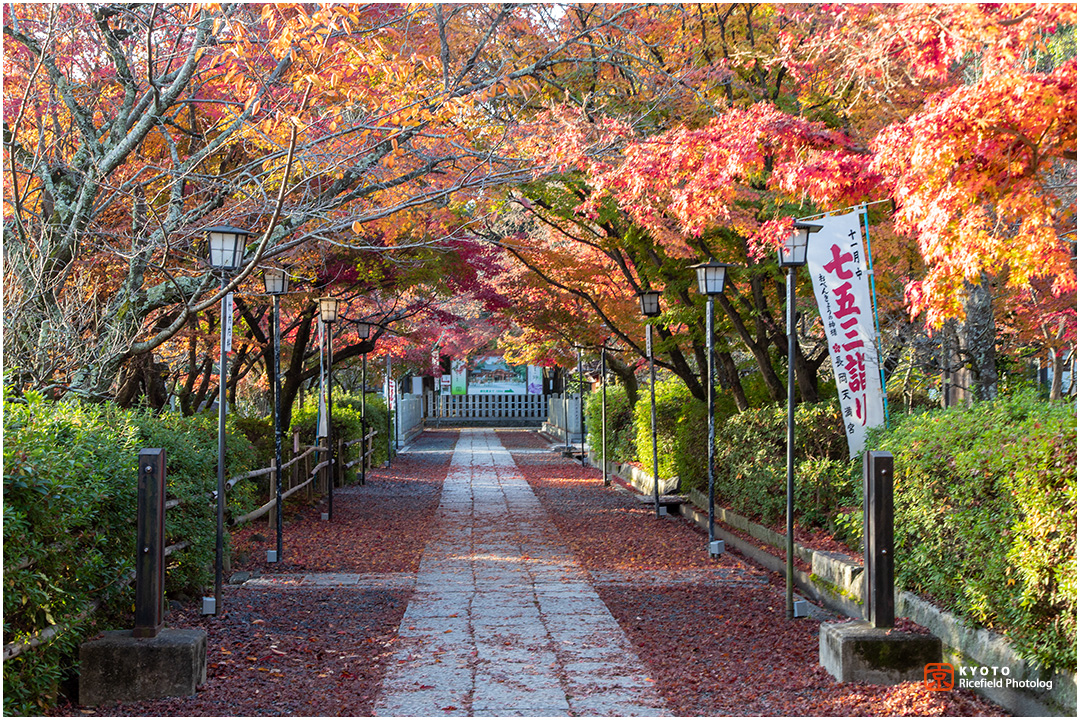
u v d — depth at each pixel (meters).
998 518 5.26
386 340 21.20
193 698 5.26
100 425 6.20
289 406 15.60
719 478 12.32
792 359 7.52
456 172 9.32
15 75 8.88
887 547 5.65
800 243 7.55
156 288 9.33
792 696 5.26
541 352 24.62
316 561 9.93
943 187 5.34
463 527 12.66
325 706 5.16
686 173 7.07
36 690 4.65
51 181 8.65
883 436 7.57
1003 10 5.43
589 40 10.13
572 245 16.39
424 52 9.41
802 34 9.12
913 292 5.64
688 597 8.11
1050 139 5.32
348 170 8.66
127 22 8.56
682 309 11.87
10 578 4.36
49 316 8.01
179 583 7.29
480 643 6.57
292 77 8.24
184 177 8.50
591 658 6.16
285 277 10.80
